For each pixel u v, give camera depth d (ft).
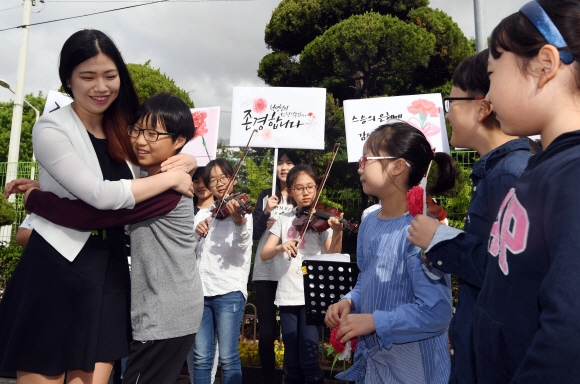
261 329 14.46
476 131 6.31
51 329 6.96
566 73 3.81
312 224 13.97
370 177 7.42
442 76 36.96
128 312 7.61
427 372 6.92
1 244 27.78
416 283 6.68
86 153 7.34
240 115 17.28
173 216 7.40
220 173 14.61
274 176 15.76
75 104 7.65
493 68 4.25
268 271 14.66
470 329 5.42
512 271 3.82
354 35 31.35
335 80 35.91
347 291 10.39
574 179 3.39
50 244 7.09
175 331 7.28
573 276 3.16
